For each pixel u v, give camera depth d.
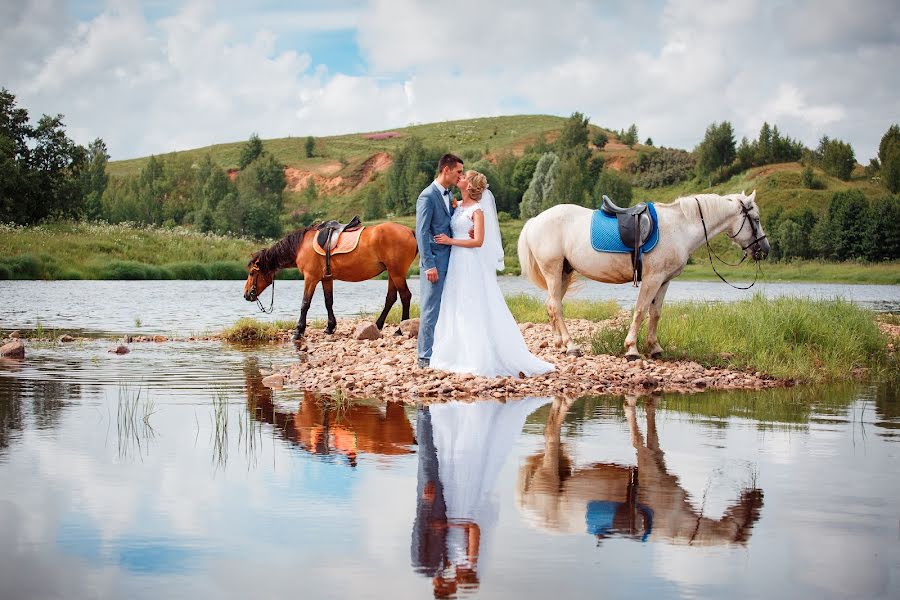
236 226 109.44
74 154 62.59
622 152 169.25
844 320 12.55
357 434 6.48
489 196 9.91
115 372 10.13
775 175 132.75
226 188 125.88
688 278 69.69
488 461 5.60
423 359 10.06
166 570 3.57
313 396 8.46
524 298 20.95
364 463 5.51
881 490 4.91
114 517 4.29
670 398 8.55
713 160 144.12
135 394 8.41
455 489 4.87
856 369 11.11
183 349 13.11
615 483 5.04
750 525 4.23
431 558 3.73
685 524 4.25
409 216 137.75
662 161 154.38
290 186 167.12
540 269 11.80
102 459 5.55
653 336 11.30
